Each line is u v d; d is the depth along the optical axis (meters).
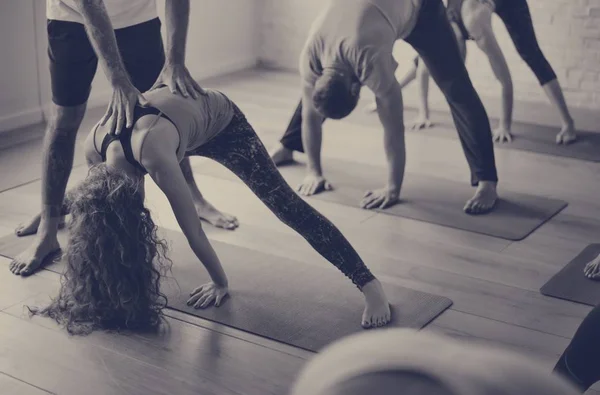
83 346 2.53
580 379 1.72
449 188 3.96
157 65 3.16
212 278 2.78
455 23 4.41
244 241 3.33
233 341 2.57
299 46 6.30
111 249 2.46
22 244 3.27
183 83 2.64
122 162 2.52
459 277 3.04
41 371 2.40
